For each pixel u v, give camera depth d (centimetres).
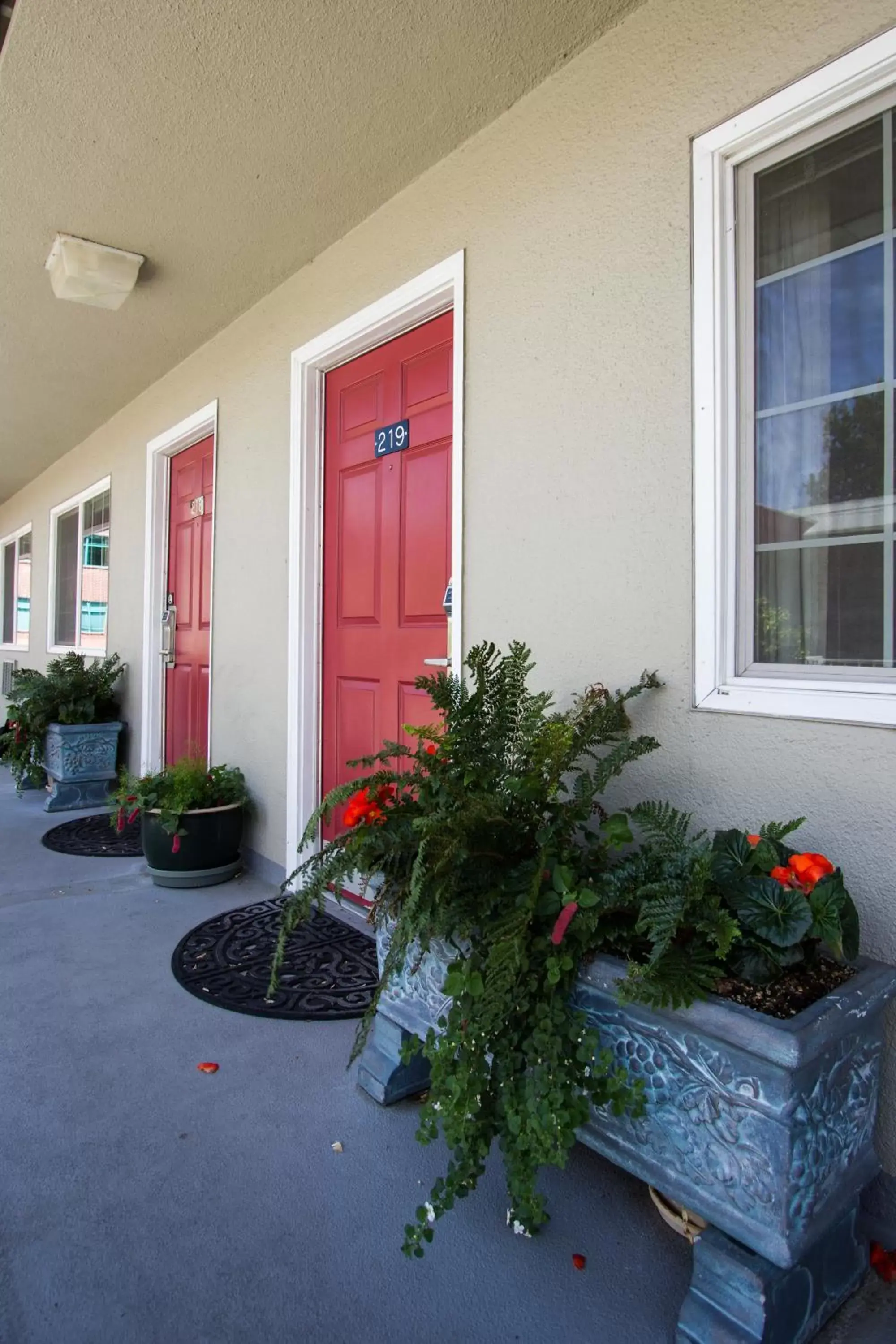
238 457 386
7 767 693
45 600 739
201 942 281
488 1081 139
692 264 182
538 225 223
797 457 171
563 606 214
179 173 270
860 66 153
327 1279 136
